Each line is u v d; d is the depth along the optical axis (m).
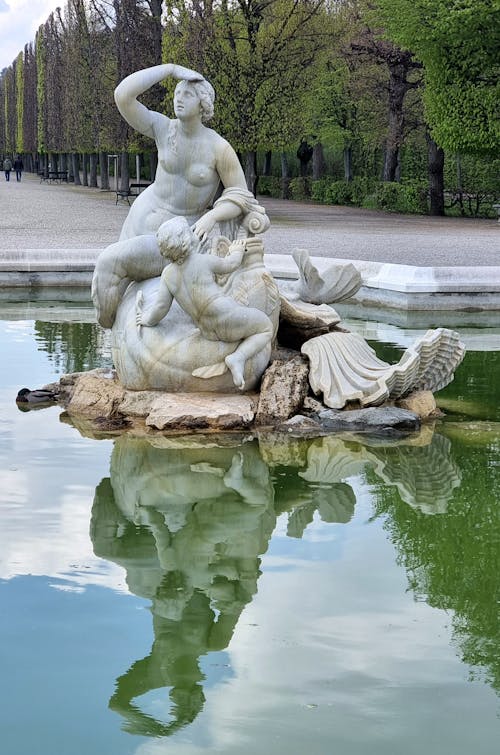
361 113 42.94
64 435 7.31
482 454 7.09
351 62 40.47
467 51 29.72
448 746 3.30
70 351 10.74
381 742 3.32
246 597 4.50
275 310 8.05
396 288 14.93
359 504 5.93
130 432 7.42
